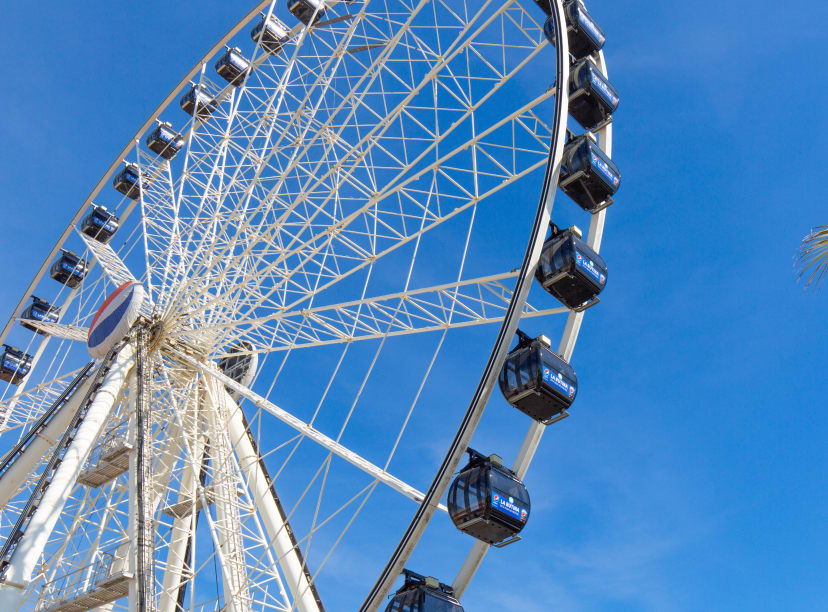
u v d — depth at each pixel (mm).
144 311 29641
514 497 15242
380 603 13703
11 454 28297
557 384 16625
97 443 26422
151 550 21094
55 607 22328
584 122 22062
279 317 25312
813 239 13008
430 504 14023
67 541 24297
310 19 29312
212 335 28078
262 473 26062
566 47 19375
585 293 18406
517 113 19828
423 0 20984
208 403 27438
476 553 15531
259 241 24078
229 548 23297
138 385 25781
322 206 22766
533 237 16297
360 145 22234
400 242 22344
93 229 42281
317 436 21500
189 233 28031
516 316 15469
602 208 20469
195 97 36812
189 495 26266
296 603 19531
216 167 29203
